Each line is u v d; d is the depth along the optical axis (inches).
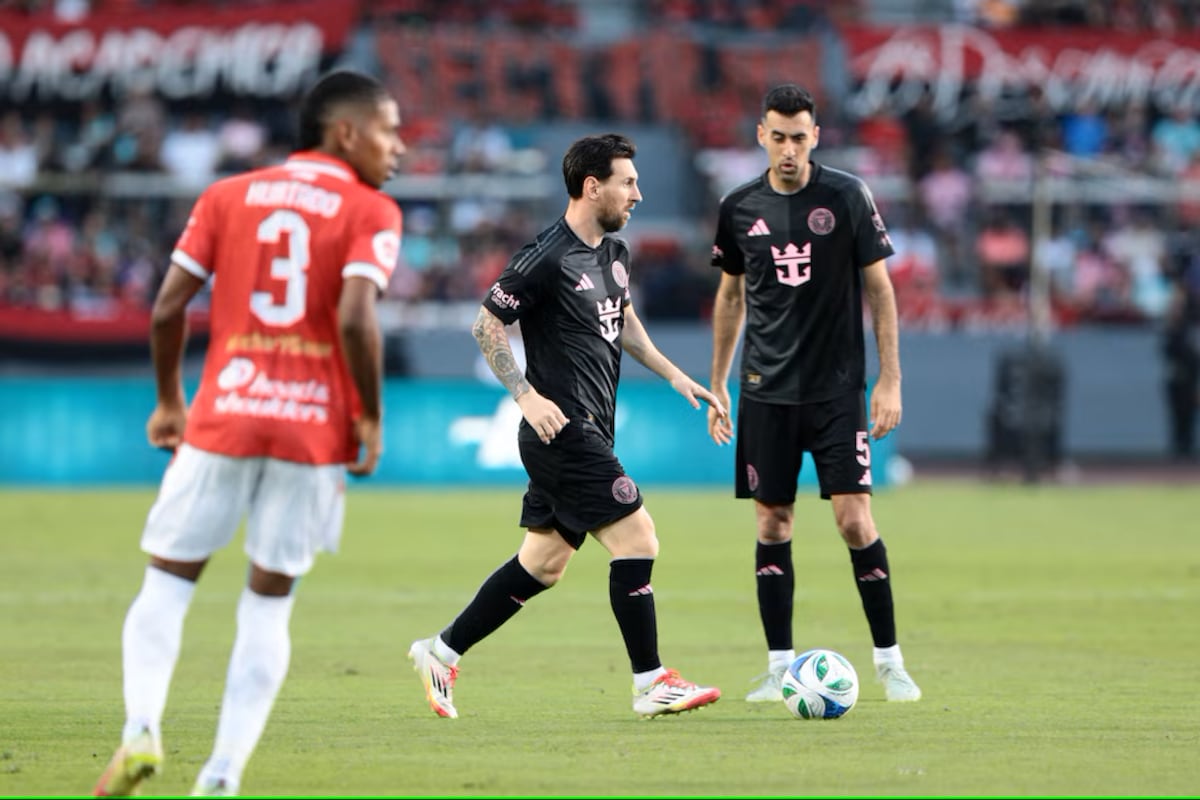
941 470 3427.7
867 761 760.3
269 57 3789.4
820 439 999.0
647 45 4104.3
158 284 3533.5
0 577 1664.6
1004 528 2288.4
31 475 2908.5
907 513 2524.6
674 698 879.1
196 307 3166.8
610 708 943.7
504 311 881.5
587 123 4030.5
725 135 4028.1
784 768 740.0
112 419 2925.7
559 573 912.9
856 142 3983.8
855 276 1000.2
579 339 891.4
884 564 994.1
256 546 649.6
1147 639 1278.3
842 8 4303.6
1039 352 3147.1
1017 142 4028.1
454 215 3700.8
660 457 3016.7
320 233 646.5
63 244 3563.0
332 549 659.4
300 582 1658.5
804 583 1675.7
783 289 994.7
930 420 3348.9
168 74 3796.8
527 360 906.1
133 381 2930.6
